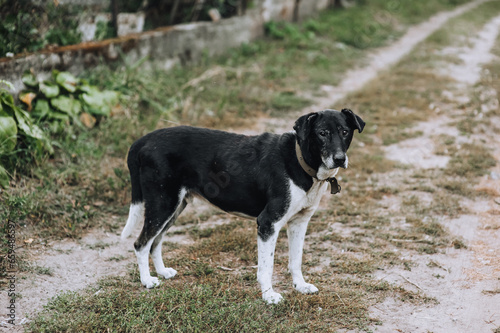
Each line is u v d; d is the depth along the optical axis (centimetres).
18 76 627
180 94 804
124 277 407
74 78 673
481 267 428
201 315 343
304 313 355
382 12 1700
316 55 1168
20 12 696
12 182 516
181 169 381
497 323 352
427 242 469
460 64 1202
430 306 372
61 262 427
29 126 556
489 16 1961
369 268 420
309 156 349
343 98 915
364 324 346
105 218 509
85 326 329
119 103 708
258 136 380
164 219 383
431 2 2017
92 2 827
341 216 523
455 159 658
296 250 387
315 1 1548
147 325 332
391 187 584
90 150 607
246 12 1207
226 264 433
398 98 915
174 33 950
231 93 870
